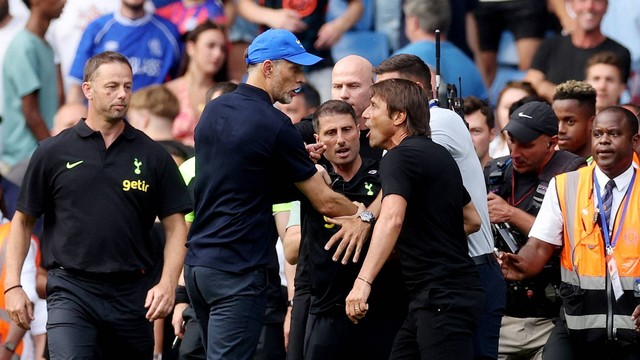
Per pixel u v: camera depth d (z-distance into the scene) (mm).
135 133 28250
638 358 27812
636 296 27625
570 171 29312
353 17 41906
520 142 29594
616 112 28141
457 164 26562
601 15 41000
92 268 27750
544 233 28562
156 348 33125
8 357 32188
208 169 25922
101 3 41531
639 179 28109
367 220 26281
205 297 26062
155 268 31469
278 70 26047
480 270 27125
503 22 41969
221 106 25969
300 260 28875
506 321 29844
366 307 25016
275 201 26500
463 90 40781
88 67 27922
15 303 27859
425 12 40844
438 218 25422
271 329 30656
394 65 27875
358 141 28016
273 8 41906
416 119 25672
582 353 28391
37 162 27875
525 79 41344
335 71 28922
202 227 26125
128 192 27859
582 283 27938
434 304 25312
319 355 27906
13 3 41312
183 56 41531
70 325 27594
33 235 34062
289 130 25828
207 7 41750
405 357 25953
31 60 40906
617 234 27859
